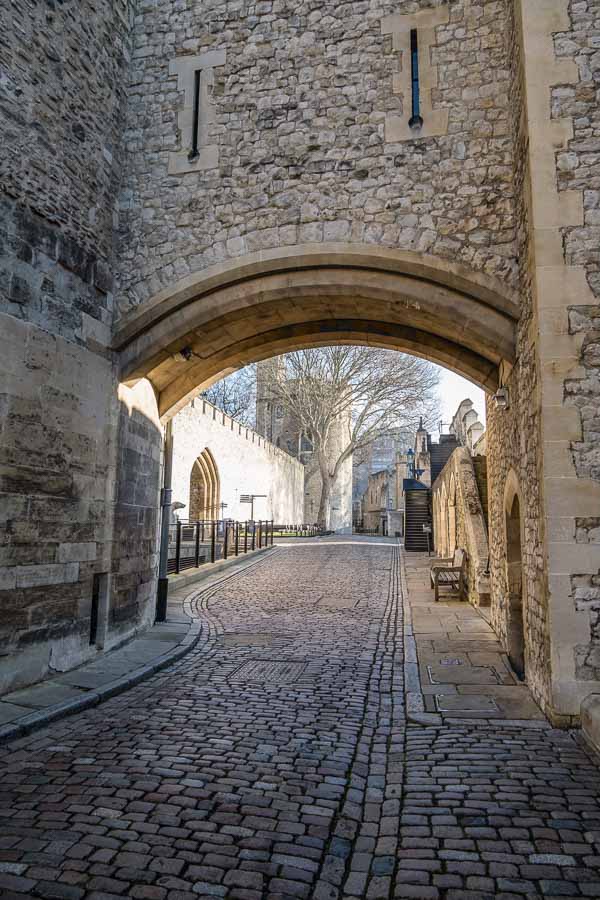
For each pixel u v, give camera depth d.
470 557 11.74
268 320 8.78
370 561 18.80
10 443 5.92
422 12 7.44
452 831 3.44
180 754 4.44
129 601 8.17
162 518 9.77
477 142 7.05
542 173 5.69
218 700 5.79
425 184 7.08
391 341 9.38
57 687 5.93
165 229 7.77
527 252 6.07
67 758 4.34
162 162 7.91
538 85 5.82
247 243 7.48
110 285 7.69
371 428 32.25
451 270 6.85
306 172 7.41
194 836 3.31
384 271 7.20
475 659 7.29
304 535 30.70
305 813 3.61
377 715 5.47
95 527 7.28
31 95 6.41
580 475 5.27
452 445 30.44
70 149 6.98
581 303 5.46
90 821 3.44
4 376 5.88
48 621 6.33
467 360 8.88
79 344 7.05
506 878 2.99
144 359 7.91
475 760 4.42
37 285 6.39
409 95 7.30
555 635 5.13
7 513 5.84
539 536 5.58
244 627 9.33
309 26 7.73
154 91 8.09
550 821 3.53
